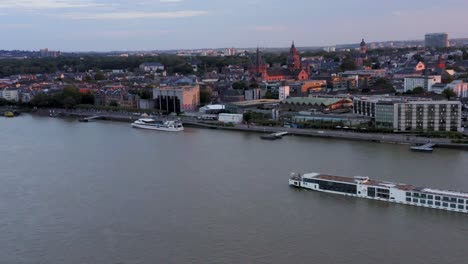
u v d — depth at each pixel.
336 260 198.12
